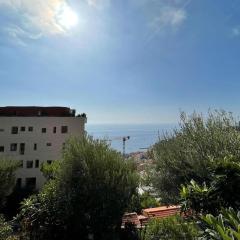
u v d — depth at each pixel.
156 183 13.98
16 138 40.34
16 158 40.00
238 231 3.93
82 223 14.79
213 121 13.18
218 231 4.25
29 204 15.06
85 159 15.44
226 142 11.68
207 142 12.15
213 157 10.59
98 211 14.77
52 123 41.59
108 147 16.61
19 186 37.88
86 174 15.03
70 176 15.14
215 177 6.77
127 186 15.31
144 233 13.56
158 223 12.74
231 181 6.47
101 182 15.01
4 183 24.48
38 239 14.33
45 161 40.88
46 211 14.61
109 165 15.77
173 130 14.35
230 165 6.57
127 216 16.58
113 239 14.02
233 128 12.82
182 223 11.03
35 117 41.09
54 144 41.34
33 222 14.30
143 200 22.64
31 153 40.59
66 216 14.57
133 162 16.81
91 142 16.39
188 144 12.71
